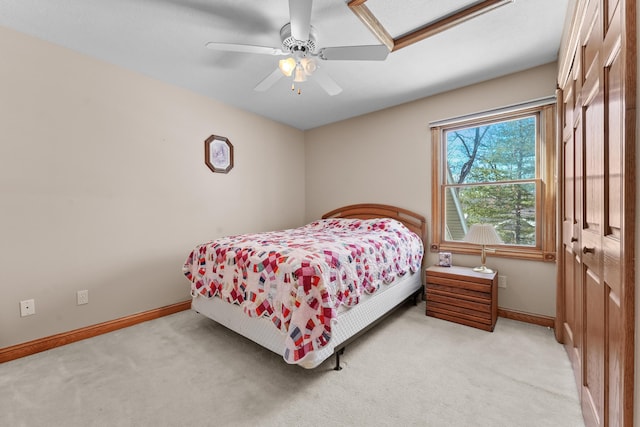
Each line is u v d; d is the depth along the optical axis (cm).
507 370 179
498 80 268
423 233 314
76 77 225
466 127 297
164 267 281
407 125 330
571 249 170
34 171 207
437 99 306
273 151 394
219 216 329
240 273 200
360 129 374
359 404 150
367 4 171
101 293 240
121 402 152
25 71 203
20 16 183
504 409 145
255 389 163
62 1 169
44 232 212
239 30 199
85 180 231
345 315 190
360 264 207
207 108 315
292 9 145
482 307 237
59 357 199
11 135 198
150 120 270
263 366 187
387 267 238
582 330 139
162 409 147
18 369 184
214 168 321
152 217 272
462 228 301
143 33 202
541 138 253
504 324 249
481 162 289
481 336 226
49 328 213
